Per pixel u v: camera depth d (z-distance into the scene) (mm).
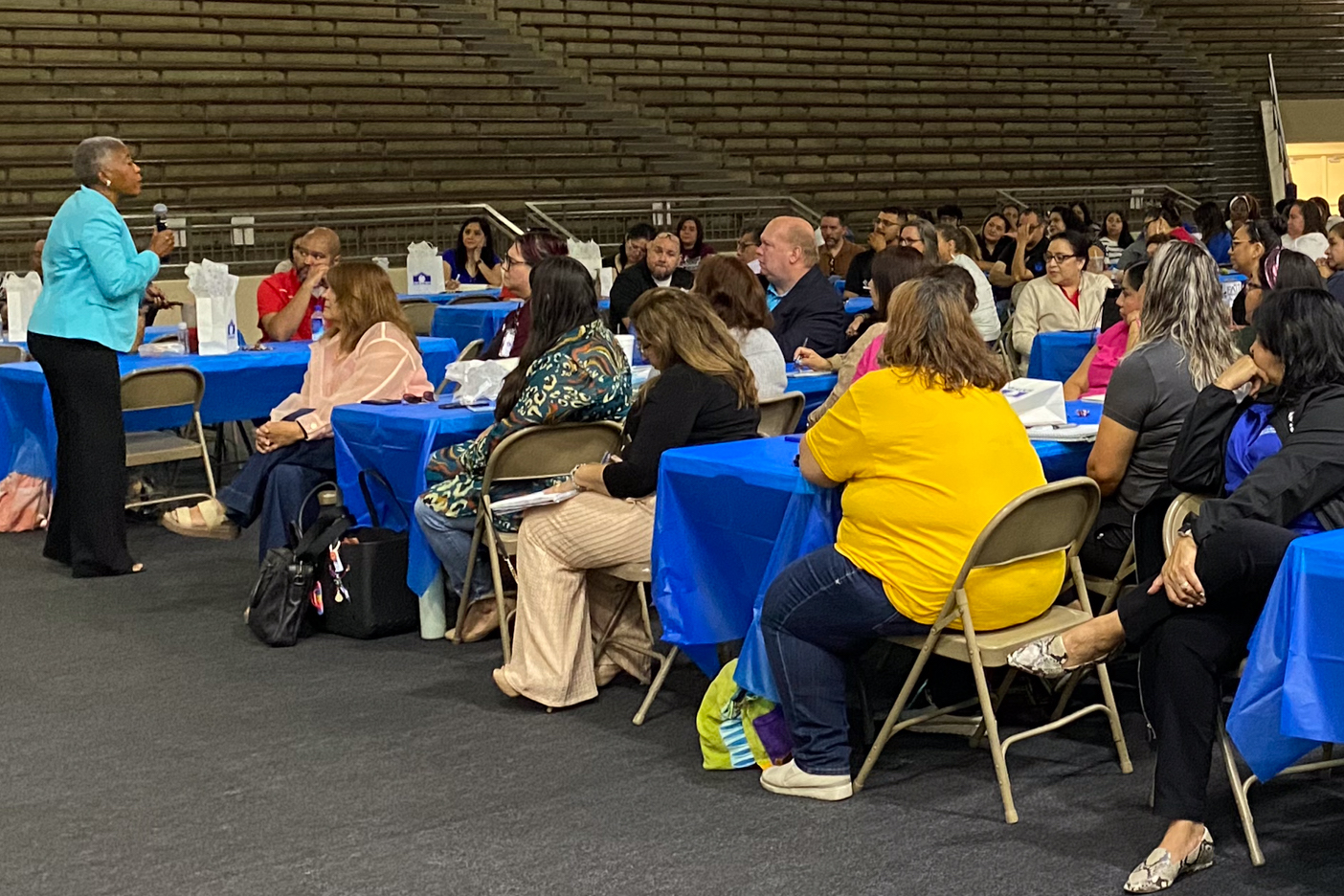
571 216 13695
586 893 2582
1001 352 7617
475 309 7758
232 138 12492
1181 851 2559
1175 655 2611
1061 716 3379
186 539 5562
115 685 3820
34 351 4902
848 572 2883
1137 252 9797
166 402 5352
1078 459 3525
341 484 4395
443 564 4074
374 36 13734
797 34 16078
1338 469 2613
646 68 15148
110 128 12078
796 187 15219
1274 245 6000
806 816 2904
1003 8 17406
